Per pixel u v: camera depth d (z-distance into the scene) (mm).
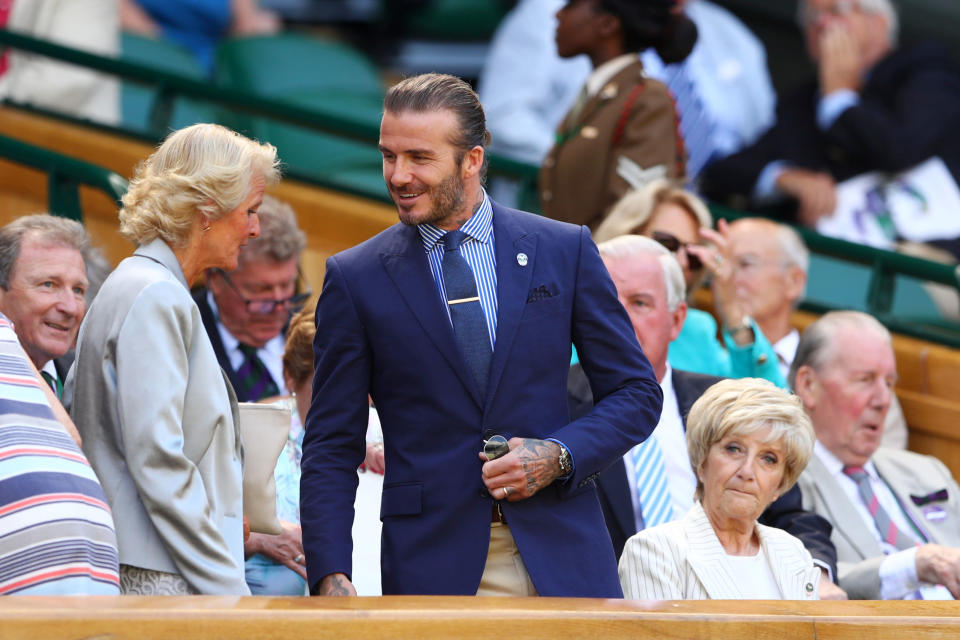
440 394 11375
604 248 16734
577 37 20031
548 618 10000
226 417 11648
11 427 10617
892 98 29531
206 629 9234
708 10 32875
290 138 27828
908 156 28531
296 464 15305
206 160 11781
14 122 26281
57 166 20219
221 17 36188
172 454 11016
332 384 11633
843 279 23984
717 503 13789
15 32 26109
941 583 16375
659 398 11766
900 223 28266
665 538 13719
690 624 10336
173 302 11367
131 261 11719
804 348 18703
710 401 13938
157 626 9133
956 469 21312
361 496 15523
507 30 32156
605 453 11281
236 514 11648
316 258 24594
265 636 9344
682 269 18422
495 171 25047
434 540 11258
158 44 33531
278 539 14562
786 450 13734
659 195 18531
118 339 11219
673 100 20062
